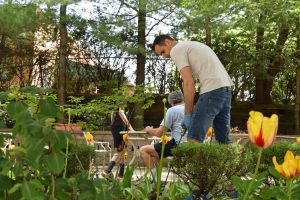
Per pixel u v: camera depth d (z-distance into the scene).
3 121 1.88
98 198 1.71
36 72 16.83
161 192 3.38
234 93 17.83
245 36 16.05
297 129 16.62
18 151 1.62
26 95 1.82
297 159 1.84
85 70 17.09
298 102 16.66
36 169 1.65
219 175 3.13
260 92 17.73
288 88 18.58
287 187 1.99
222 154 3.10
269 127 1.79
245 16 13.52
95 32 13.20
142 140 6.54
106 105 3.10
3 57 16.31
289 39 16.50
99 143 5.70
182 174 3.21
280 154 3.14
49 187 1.76
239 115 17.59
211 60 4.10
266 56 15.86
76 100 3.11
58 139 1.61
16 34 12.68
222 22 13.69
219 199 3.15
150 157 4.23
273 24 14.73
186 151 3.17
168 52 4.56
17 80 16.78
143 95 3.24
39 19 12.81
